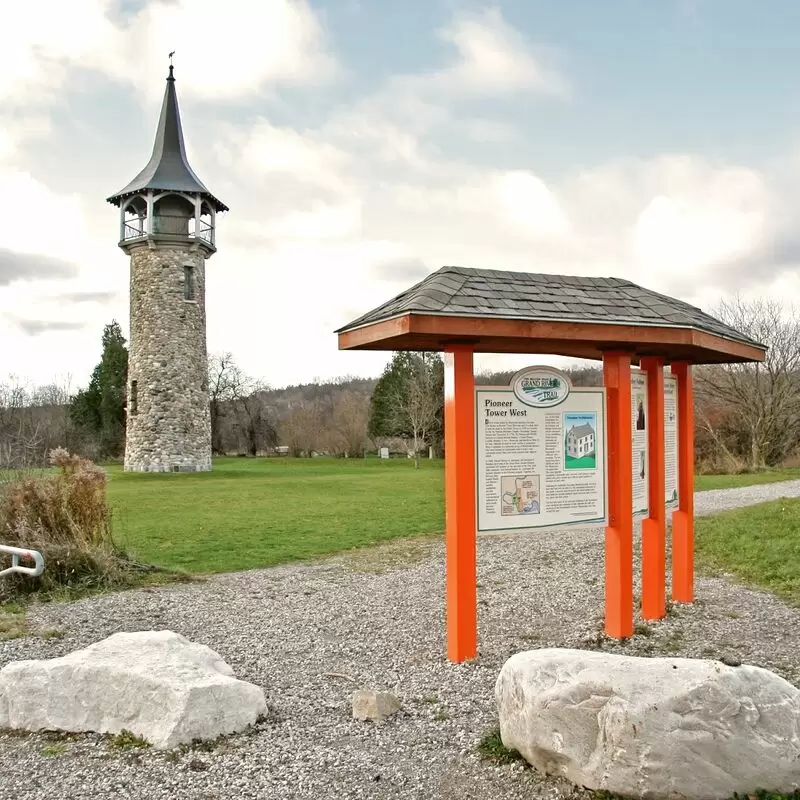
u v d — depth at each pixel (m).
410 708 5.24
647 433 7.56
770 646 6.73
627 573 6.98
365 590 9.53
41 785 4.16
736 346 7.44
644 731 3.71
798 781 3.71
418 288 6.30
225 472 36.12
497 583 9.65
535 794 3.90
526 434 6.55
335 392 74.62
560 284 6.88
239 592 9.53
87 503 10.48
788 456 36.84
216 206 37.78
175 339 36.09
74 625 7.89
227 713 4.80
